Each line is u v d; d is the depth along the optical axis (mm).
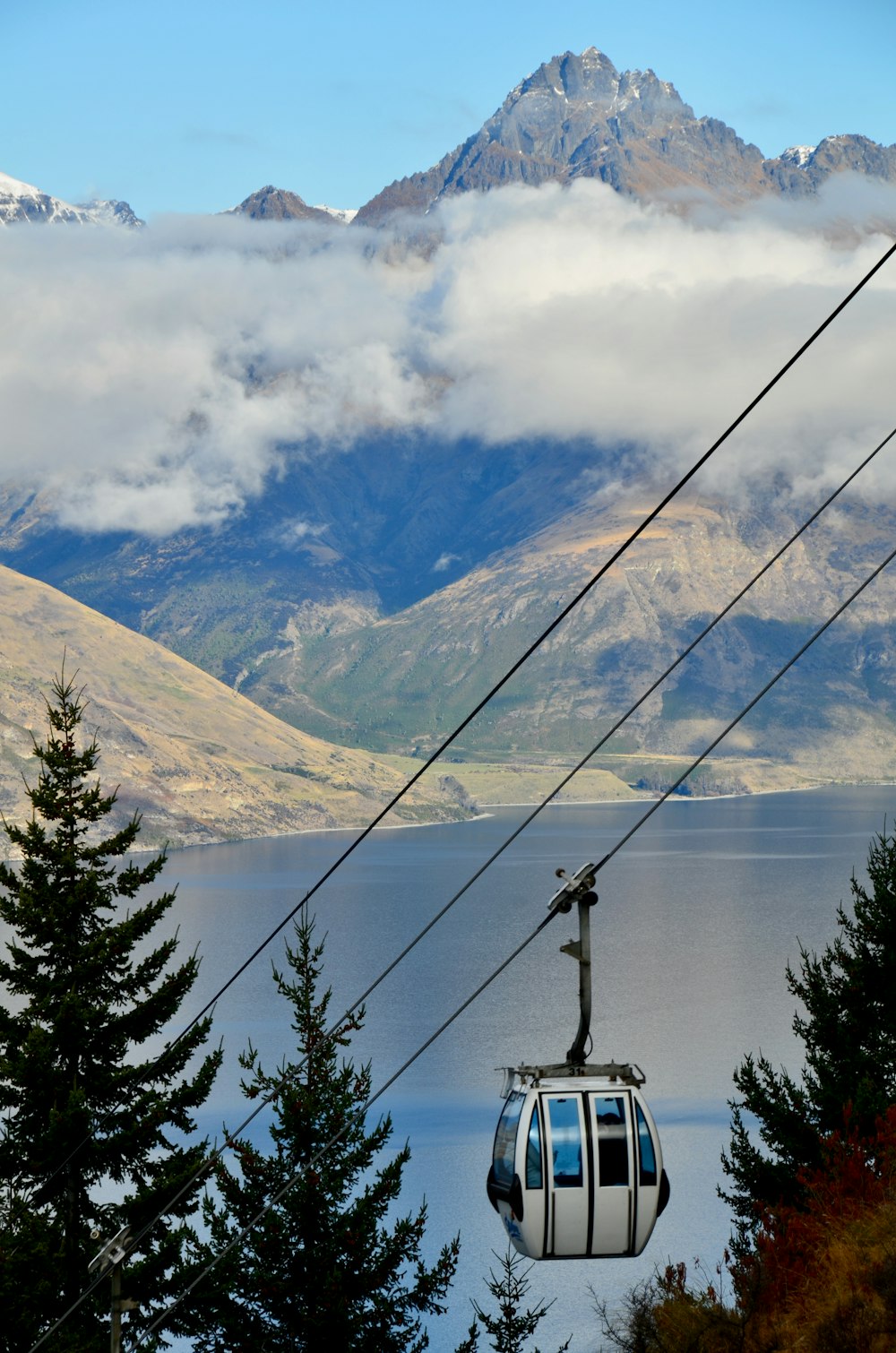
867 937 65312
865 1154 44875
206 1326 58500
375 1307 59906
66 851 68875
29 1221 60094
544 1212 34156
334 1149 61094
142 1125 64375
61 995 66750
